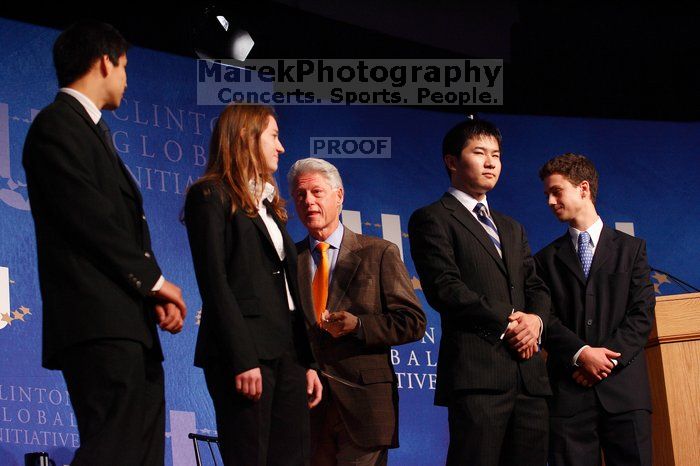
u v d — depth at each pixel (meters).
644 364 7.05
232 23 9.63
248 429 4.94
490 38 11.96
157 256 9.13
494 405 6.18
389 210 10.73
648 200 11.53
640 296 7.21
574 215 7.50
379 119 10.98
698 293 7.31
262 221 5.26
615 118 11.84
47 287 4.57
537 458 6.27
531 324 6.26
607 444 6.95
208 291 4.96
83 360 4.48
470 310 6.23
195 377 9.04
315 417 6.47
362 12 11.23
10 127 8.58
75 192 4.49
